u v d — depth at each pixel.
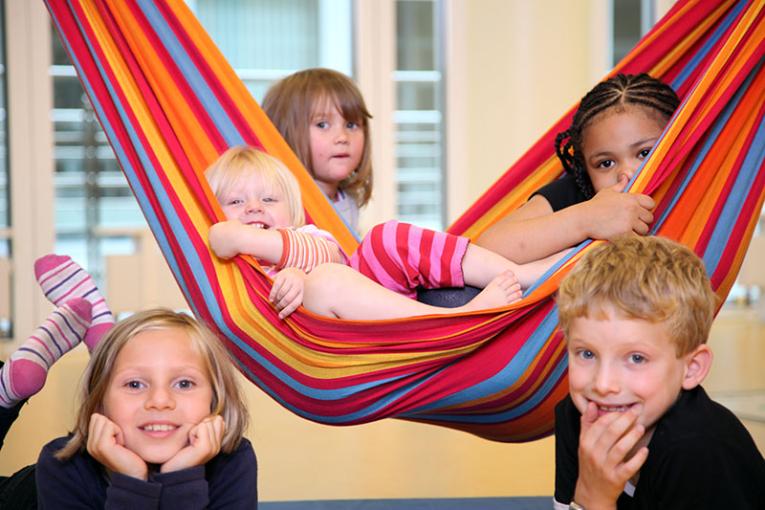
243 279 1.77
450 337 1.60
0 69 4.50
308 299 1.73
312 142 2.54
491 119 4.84
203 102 2.14
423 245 1.76
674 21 2.05
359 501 2.24
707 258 1.70
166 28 2.10
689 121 1.67
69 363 4.27
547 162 2.16
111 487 1.36
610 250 1.31
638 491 1.32
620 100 1.81
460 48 4.78
